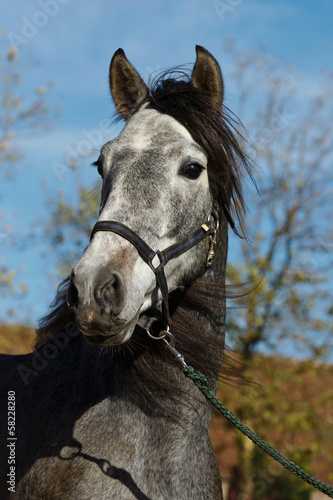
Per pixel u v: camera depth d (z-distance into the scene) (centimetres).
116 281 248
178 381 288
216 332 306
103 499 263
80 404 289
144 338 286
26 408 305
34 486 280
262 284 1180
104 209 267
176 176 279
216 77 317
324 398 1179
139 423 276
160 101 302
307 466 1075
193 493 278
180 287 293
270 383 1220
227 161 296
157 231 269
